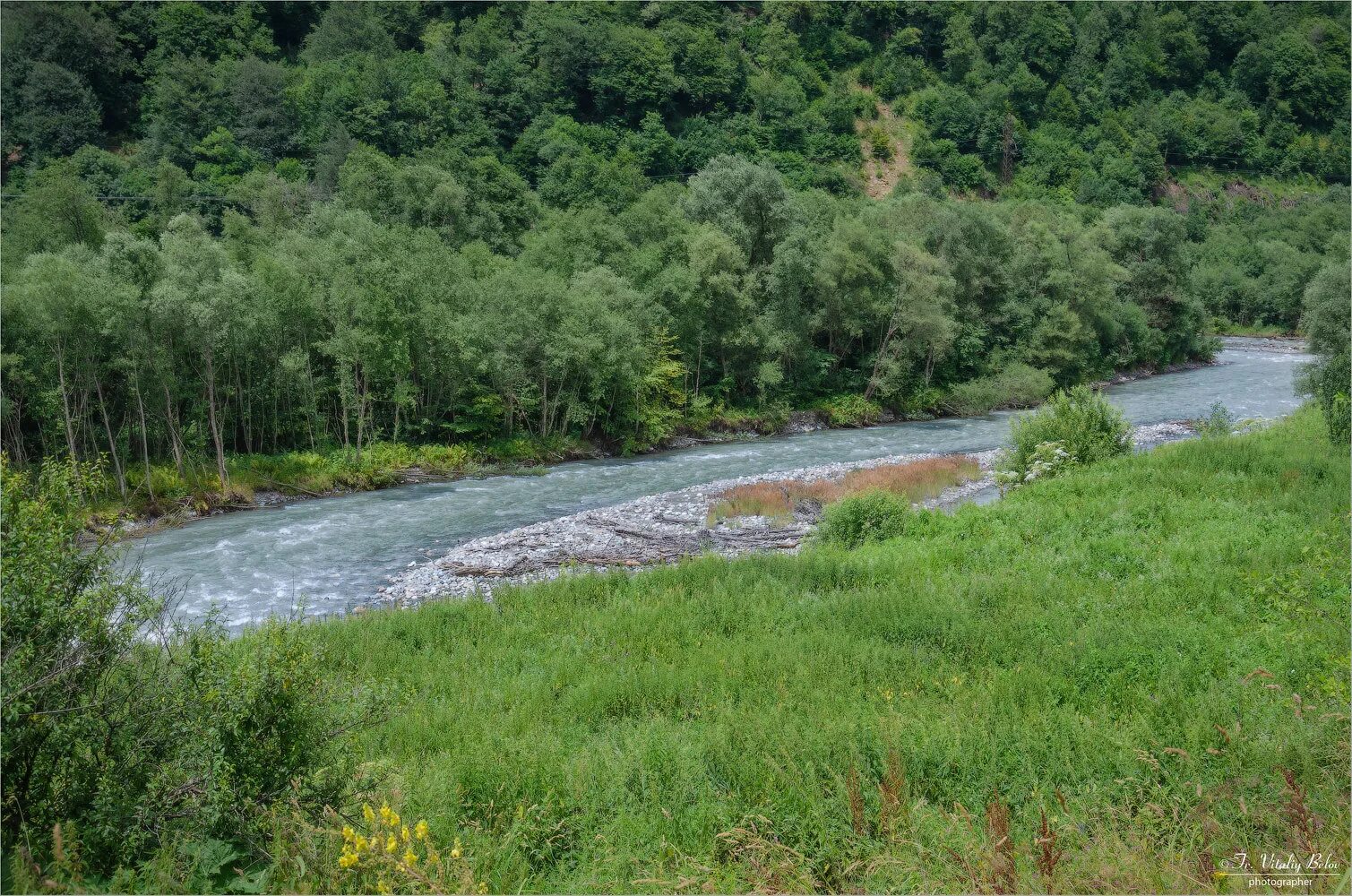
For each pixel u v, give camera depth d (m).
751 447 45.28
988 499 27.45
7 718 5.08
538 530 26.17
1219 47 179.25
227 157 84.94
